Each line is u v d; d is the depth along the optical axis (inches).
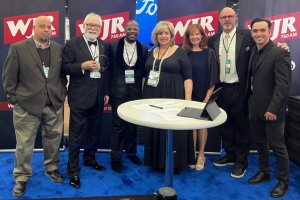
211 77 95.3
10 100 78.9
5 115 115.3
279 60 76.8
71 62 87.3
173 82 90.7
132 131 108.5
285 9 109.8
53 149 90.7
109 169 103.3
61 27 110.8
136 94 99.4
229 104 96.7
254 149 122.9
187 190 87.6
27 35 109.7
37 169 101.5
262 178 93.3
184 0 110.4
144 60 99.3
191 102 73.1
